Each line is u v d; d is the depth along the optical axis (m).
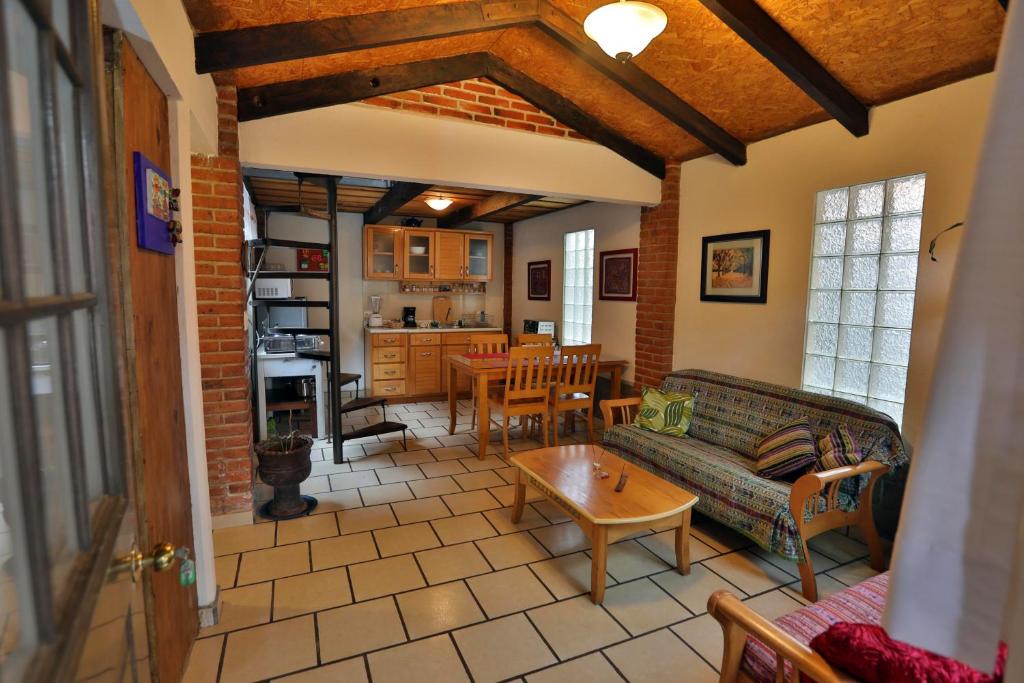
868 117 2.79
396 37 2.44
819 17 2.26
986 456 0.47
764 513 2.39
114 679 0.77
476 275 6.61
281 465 2.92
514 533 2.84
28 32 0.63
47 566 0.57
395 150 3.21
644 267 4.32
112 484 0.88
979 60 2.28
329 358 4.17
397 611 2.16
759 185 3.43
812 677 1.10
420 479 3.61
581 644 1.98
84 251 0.82
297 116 2.98
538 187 3.64
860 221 2.86
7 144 0.53
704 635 2.04
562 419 5.16
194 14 2.07
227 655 1.89
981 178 0.47
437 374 6.20
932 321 2.52
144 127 1.52
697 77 2.93
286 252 5.97
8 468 0.55
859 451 2.45
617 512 2.25
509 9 2.56
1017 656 0.46
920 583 0.51
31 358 0.64
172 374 1.76
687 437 3.41
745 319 3.54
